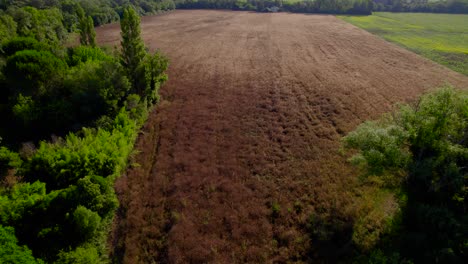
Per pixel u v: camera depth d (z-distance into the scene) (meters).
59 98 30.44
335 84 41.91
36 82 30.09
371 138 18.20
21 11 52.47
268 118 32.81
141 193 21.72
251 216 19.66
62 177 20.55
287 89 40.50
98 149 22.31
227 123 31.80
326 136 29.09
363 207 19.83
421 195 20.12
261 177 23.34
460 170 18.73
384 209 19.81
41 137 27.55
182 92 40.25
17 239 15.20
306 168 24.16
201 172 23.89
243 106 35.78
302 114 33.56
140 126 30.69
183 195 21.41
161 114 34.12
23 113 26.95
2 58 35.84
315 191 21.64
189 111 34.75
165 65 36.03
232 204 20.61
